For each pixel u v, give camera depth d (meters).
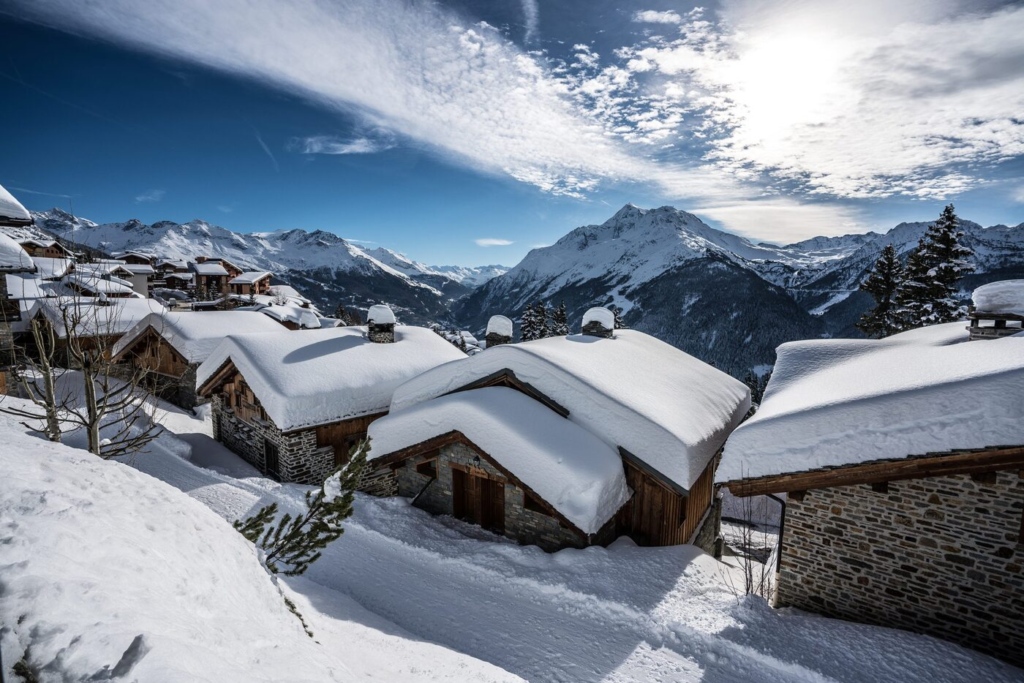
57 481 4.44
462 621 9.38
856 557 8.78
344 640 6.96
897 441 7.85
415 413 13.33
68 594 2.96
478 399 12.70
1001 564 7.62
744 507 20.39
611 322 19.64
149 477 6.04
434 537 12.32
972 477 7.77
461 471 13.61
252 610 4.98
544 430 11.84
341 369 17.36
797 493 9.31
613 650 8.55
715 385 17.55
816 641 8.26
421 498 14.33
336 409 16.22
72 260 10.12
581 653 8.49
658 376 15.78
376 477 16.33
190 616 3.68
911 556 8.30
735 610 9.30
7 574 2.88
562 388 12.98
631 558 11.00
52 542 3.35
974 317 11.12
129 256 76.06
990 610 7.71
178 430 20.42
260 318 27.11
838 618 8.95
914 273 27.98
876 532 8.59
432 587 10.46
